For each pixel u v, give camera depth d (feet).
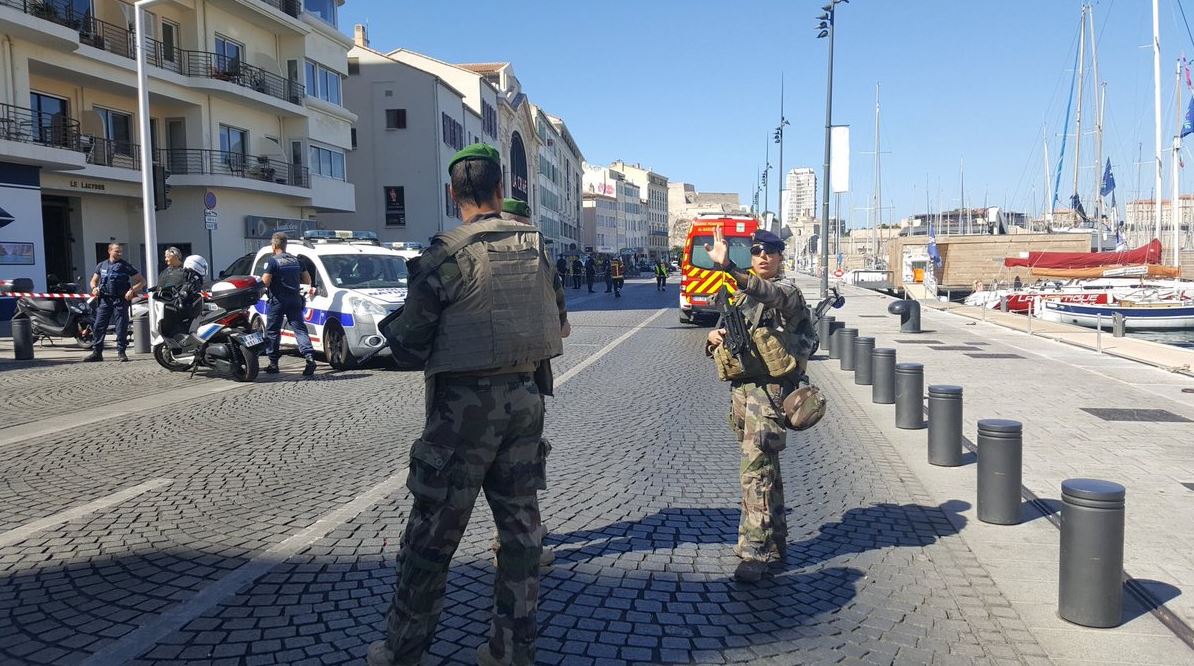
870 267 233.76
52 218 84.94
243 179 97.19
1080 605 12.22
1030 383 37.14
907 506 18.35
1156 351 49.60
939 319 77.66
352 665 10.66
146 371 39.42
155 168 54.39
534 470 9.93
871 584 13.80
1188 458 22.62
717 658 11.18
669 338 59.62
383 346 38.88
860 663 11.09
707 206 640.17
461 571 13.99
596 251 413.18
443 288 9.27
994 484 17.01
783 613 12.62
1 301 65.72
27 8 71.05
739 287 13.20
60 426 26.04
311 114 115.55
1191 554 15.05
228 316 35.50
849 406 31.91
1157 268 102.53
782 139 129.49
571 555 14.92
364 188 151.23
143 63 54.29
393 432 25.31
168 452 22.56
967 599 13.23
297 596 12.84
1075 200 155.94
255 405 30.09
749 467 13.92
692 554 15.08
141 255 94.07
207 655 10.90
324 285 41.45
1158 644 11.65
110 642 11.24
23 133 71.15
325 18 121.39
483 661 9.92
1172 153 114.73
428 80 149.79
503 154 211.20
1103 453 23.25
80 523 16.35
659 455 22.93
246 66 100.68
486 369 9.35
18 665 10.57
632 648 11.42
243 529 16.01
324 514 16.99
